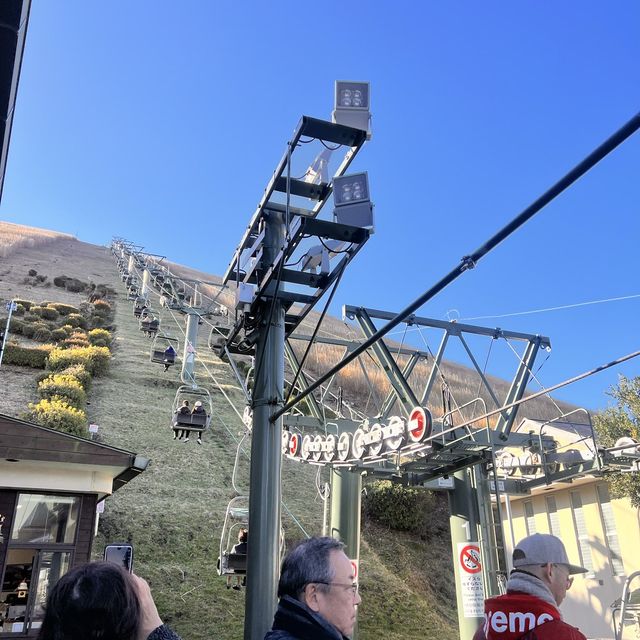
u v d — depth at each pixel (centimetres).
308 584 211
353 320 1327
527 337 1347
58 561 859
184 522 1659
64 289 4844
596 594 1505
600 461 1158
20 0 395
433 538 2141
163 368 3016
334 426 1343
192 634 1245
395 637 1527
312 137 638
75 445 870
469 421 754
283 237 752
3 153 519
